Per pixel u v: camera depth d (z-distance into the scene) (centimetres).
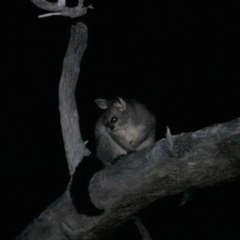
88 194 396
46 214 434
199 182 348
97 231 422
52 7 389
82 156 469
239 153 317
